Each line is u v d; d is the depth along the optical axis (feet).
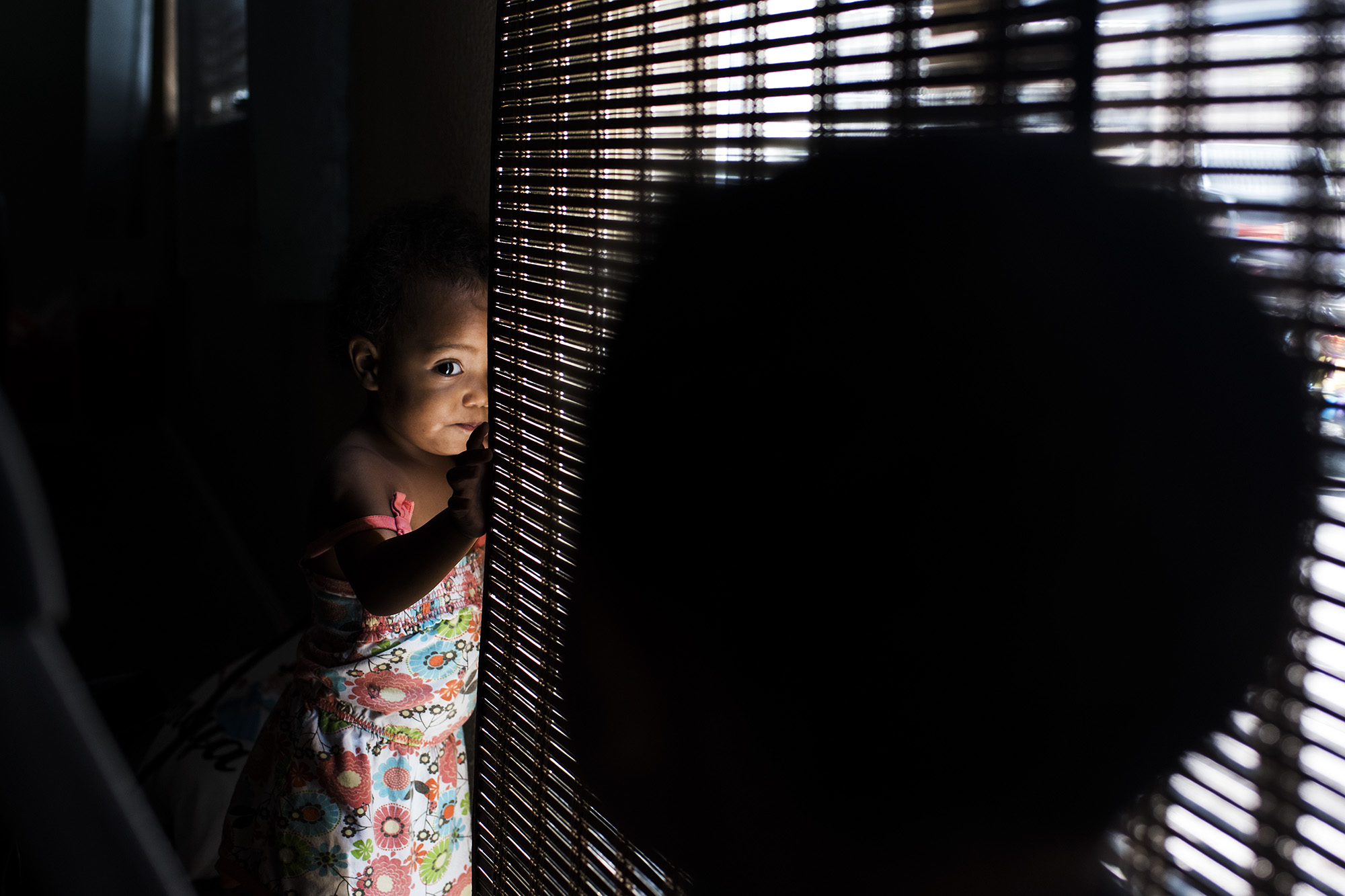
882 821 1.16
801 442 1.15
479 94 4.54
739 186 1.22
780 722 1.18
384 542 3.46
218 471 12.14
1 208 2.06
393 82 5.69
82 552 10.97
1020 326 1.10
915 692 1.12
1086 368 1.07
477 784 3.16
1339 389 1.13
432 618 3.81
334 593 3.84
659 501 1.21
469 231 3.82
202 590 10.07
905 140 1.21
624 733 1.31
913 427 1.12
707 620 1.19
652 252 1.24
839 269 1.15
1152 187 1.13
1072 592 1.05
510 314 2.79
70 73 17.24
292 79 6.63
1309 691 1.19
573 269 2.48
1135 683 1.04
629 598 1.25
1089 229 1.11
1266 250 1.24
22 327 15.81
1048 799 1.09
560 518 2.58
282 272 7.18
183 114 12.29
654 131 2.26
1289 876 1.24
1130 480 1.04
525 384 2.74
